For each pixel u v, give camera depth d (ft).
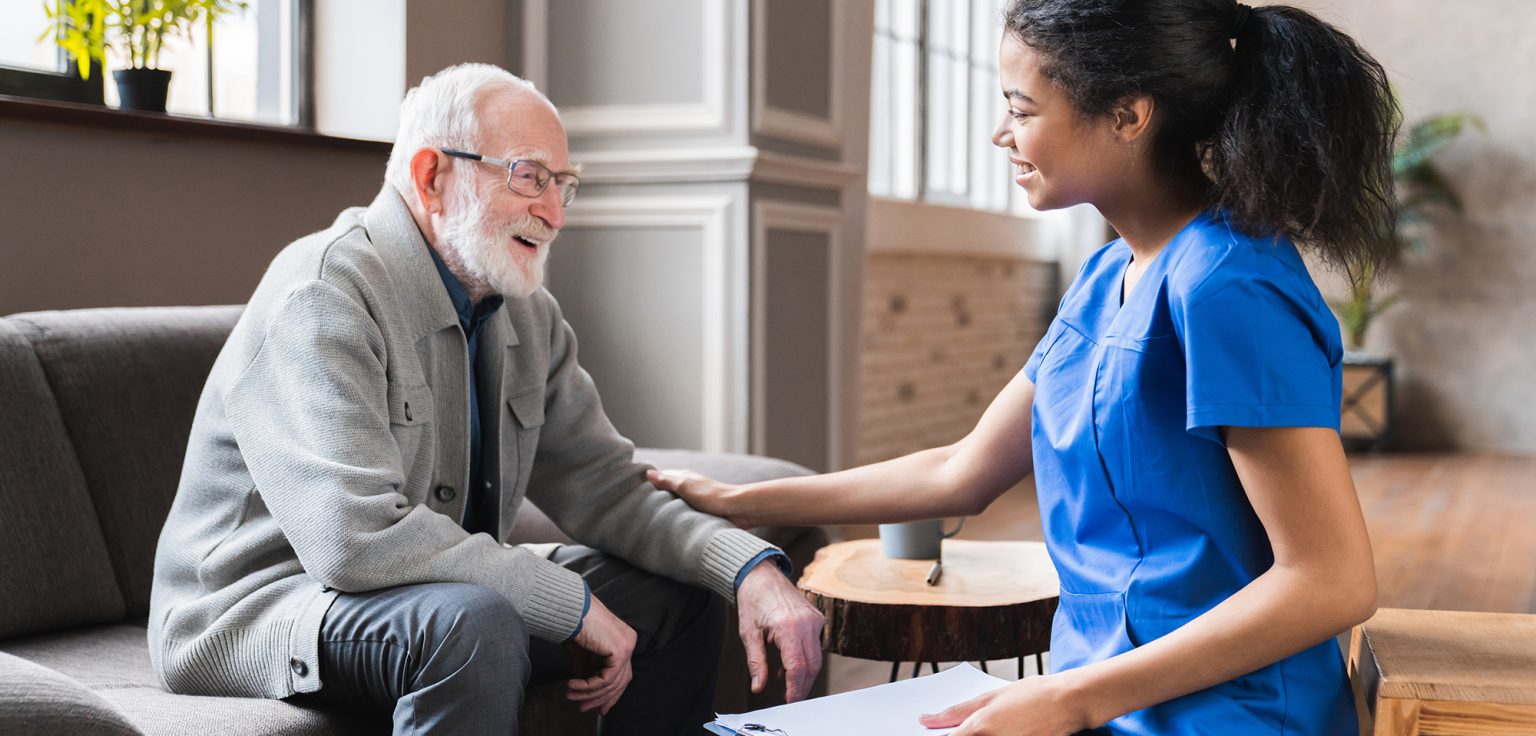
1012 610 5.86
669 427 11.16
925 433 20.86
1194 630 3.74
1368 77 3.83
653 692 5.80
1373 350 25.18
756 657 5.38
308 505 4.71
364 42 9.84
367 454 4.82
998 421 5.09
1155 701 3.76
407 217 5.39
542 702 5.82
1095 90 3.92
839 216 12.40
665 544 5.72
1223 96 3.92
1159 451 3.89
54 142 7.41
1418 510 17.56
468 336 5.62
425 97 5.43
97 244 7.66
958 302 21.79
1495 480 20.51
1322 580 3.62
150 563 6.25
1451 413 24.75
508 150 5.31
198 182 8.25
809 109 11.80
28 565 5.76
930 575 6.27
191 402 6.52
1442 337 24.71
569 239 11.41
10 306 7.23
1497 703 3.63
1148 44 3.86
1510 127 24.02
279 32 9.75
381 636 4.61
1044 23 3.96
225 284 8.45
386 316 5.12
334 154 9.20
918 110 20.38
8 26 7.91
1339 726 3.91
